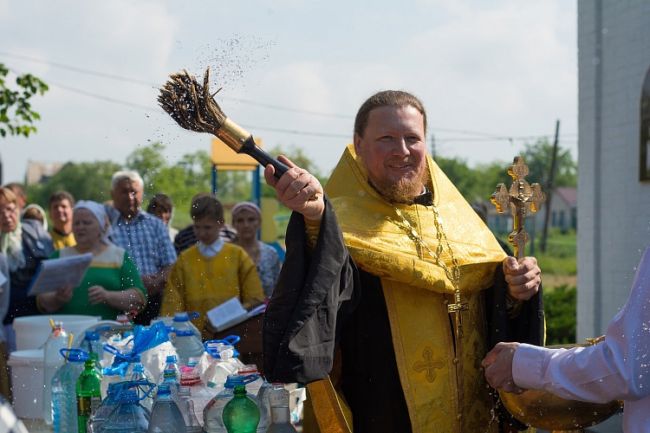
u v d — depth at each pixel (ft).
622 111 22.33
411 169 8.39
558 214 159.12
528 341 8.67
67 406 9.14
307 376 6.88
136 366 8.52
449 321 8.48
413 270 8.12
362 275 8.27
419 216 8.57
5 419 4.79
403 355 8.23
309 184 6.95
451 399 8.32
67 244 20.54
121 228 16.90
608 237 23.00
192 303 15.23
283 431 7.89
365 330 8.29
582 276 23.97
